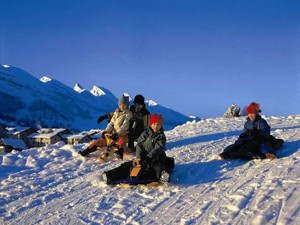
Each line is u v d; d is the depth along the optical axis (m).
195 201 6.99
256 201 6.44
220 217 6.12
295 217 5.71
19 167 10.77
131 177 8.02
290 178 7.29
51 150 12.23
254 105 9.23
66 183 8.80
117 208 7.04
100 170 9.59
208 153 10.30
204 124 17.91
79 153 10.65
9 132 91.25
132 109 10.84
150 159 8.16
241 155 9.16
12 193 8.37
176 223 6.16
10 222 6.89
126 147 10.67
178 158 9.97
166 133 15.36
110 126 10.87
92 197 7.74
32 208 7.45
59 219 6.80
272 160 8.80
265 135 9.14
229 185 7.57
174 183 8.06
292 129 13.02
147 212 6.75
